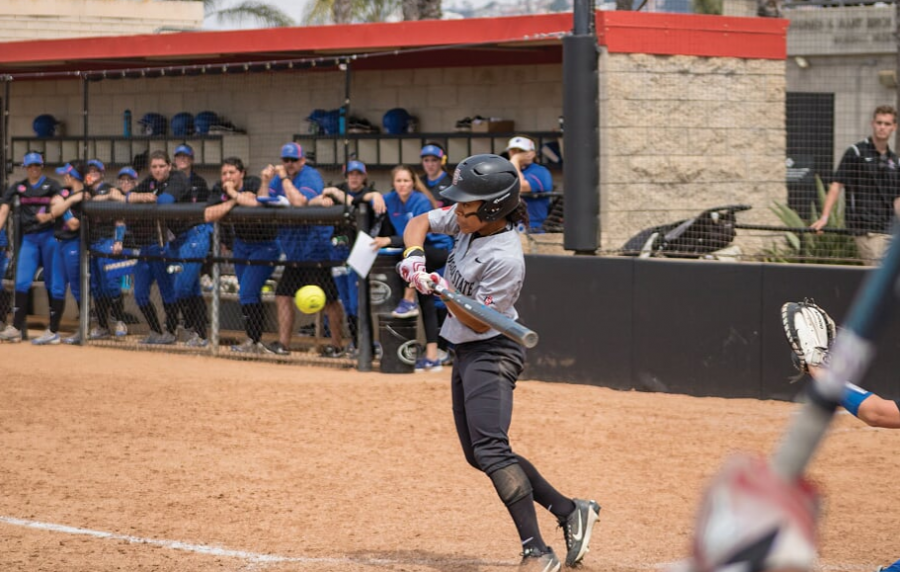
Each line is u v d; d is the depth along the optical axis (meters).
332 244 27.89
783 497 2.47
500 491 11.95
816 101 29.20
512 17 30.27
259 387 24.72
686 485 16.81
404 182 26.39
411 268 12.00
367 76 36.78
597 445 19.38
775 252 25.45
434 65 35.47
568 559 12.72
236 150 36.88
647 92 27.08
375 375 26.52
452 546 13.88
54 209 31.48
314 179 28.52
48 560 13.23
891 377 22.22
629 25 26.72
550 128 33.84
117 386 25.05
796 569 2.43
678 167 27.50
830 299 22.56
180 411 22.28
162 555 13.46
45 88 43.34
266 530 14.56
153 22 56.06
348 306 28.20
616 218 26.67
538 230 28.02
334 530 14.57
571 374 25.28
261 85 36.22
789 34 33.28
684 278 23.84
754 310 23.27
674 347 24.06
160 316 31.31
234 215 28.52
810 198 28.45
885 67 32.38
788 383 23.06
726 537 2.47
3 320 34.03
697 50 27.64
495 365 12.03
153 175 30.36
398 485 16.88
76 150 41.97
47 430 20.62
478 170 11.70
